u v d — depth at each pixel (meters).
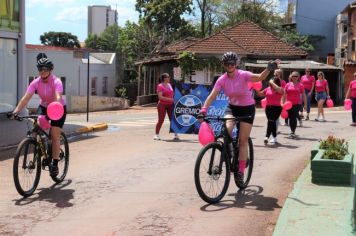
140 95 44.47
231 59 7.12
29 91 7.88
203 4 52.31
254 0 53.91
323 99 19.52
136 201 7.22
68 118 22.91
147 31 52.97
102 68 52.50
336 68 36.00
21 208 6.92
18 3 18.50
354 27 40.62
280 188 7.99
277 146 12.55
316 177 7.88
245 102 7.37
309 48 49.34
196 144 13.06
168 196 7.48
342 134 15.12
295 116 14.02
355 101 17.70
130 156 11.14
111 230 5.96
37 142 7.70
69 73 47.38
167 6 50.81
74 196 7.54
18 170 7.29
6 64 17.95
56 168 8.09
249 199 7.30
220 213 6.61
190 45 34.84
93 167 9.84
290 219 6.00
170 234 5.81
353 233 5.42
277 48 35.12
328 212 6.26
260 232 5.87
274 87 11.58
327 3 51.81
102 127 17.22
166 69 39.66
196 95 13.89
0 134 14.18
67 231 5.96
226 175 7.28
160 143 13.27
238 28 36.78
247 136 7.43
